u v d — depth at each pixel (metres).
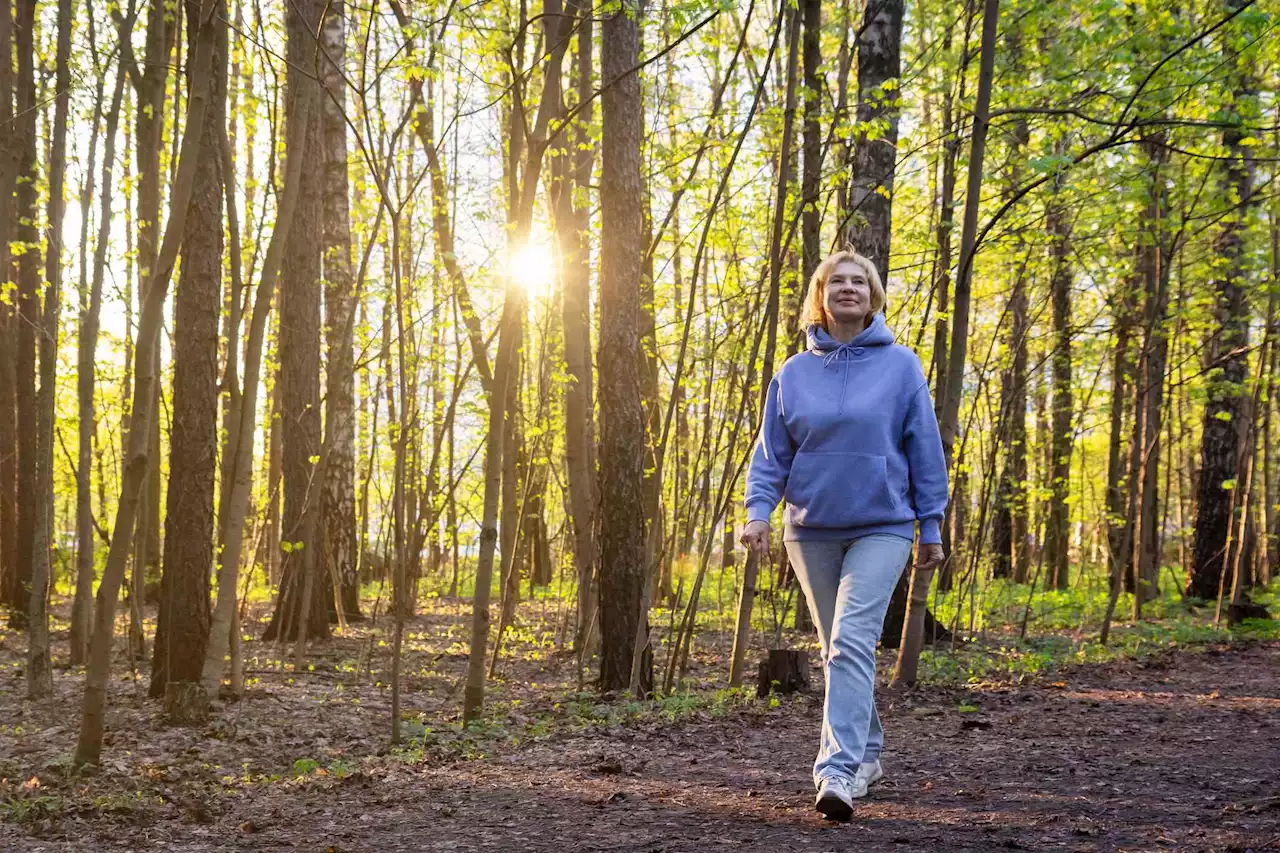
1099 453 20.67
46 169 10.28
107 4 9.21
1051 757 4.52
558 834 3.32
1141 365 10.66
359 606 14.51
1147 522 14.80
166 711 6.61
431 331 11.01
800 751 4.77
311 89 6.40
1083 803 3.50
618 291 7.39
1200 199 10.16
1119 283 12.40
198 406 7.29
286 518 11.34
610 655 7.38
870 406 3.30
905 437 3.35
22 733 6.36
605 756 4.75
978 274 12.14
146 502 8.84
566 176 9.32
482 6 6.63
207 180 7.26
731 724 5.70
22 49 6.72
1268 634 10.62
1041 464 17.50
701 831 3.23
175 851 3.42
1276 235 11.50
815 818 3.31
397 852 3.22
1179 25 8.16
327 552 12.00
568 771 4.44
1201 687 7.18
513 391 10.09
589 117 10.15
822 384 3.39
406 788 4.30
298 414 11.20
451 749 5.22
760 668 6.81
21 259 11.62
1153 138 8.74
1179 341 13.66
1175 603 14.20
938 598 12.72
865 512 3.27
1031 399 15.87
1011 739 5.07
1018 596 15.09
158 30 8.06
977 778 4.01
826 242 12.17
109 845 3.55
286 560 11.36
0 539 14.09
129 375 9.88
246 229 9.41
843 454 3.29
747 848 2.97
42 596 7.58
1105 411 14.87
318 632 11.53
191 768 5.12
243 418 6.59
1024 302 13.96
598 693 7.31
